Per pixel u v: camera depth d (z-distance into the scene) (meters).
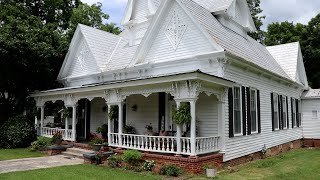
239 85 15.18
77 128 22.30
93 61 21.02
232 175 12.12
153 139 14.80
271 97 19.84
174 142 14.26
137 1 21.20
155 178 11.09
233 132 14.37
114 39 23.44
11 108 24.19
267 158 17.95
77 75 22.31
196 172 11.73
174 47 15.91
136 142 15.05
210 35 14.37
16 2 26.83
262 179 11.46
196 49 15.02
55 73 24.56
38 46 21.88
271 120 19.67
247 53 17.56
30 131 20.91
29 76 22.75
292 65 25.53
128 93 14.98
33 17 24.92
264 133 18.42
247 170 13.45
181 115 12.07
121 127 15.30
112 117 15.93
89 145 16.62
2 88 23.03
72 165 13.83
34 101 24.33
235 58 14.05
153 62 16.50
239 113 15.30
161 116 16.78
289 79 22.27
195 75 11.66
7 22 23.97
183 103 12.44
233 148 14.42
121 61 19.88
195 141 12.11
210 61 14.08
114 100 15.70
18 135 20.11
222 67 13.77
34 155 16.97
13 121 21.02
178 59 15.34
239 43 18.06
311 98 27.20
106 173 11.93
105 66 20.48
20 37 21.36
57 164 14.15
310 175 12.73
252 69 16.23
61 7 30.47
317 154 20.70
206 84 12.66
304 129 27.55
